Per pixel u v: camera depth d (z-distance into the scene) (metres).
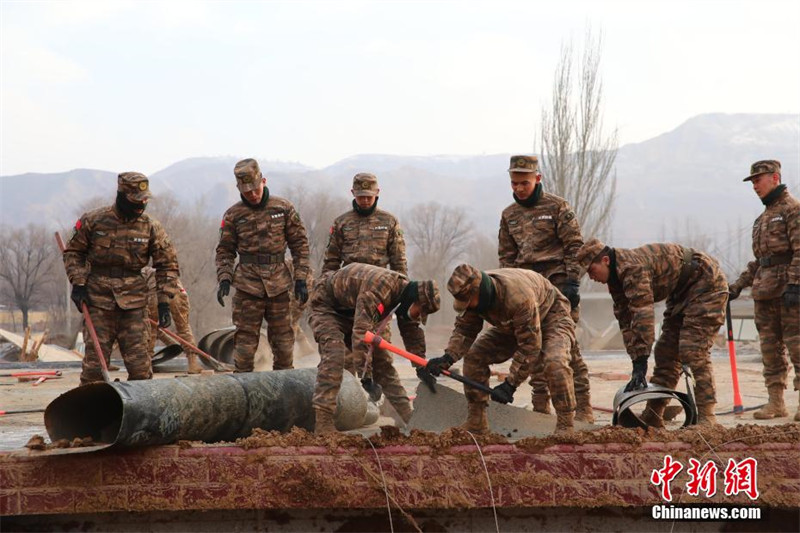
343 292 6.67
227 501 5.57
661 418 7.01
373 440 5.63
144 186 7.65
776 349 8.05
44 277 85.31
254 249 8.86
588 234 39.75
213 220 90.44
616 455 5.55
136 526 5.79
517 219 8.04
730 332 8.45
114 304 7.66
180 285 12.30
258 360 13.16
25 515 5.75
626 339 6.99
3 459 5.53
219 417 5.98
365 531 5.83
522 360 5.97
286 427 6.68
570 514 5.75
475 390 6.39
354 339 6.41
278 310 8.93
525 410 6.89
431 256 93.19
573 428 6.12
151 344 12.06
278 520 5.84
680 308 6.96
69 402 5.73
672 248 6.86
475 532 5.78
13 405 9.36
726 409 8.75
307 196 70.56
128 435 5.25
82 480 5.55
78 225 7.63
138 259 7.77
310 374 7.09
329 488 5.57
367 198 9.26
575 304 7.75
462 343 6.17
